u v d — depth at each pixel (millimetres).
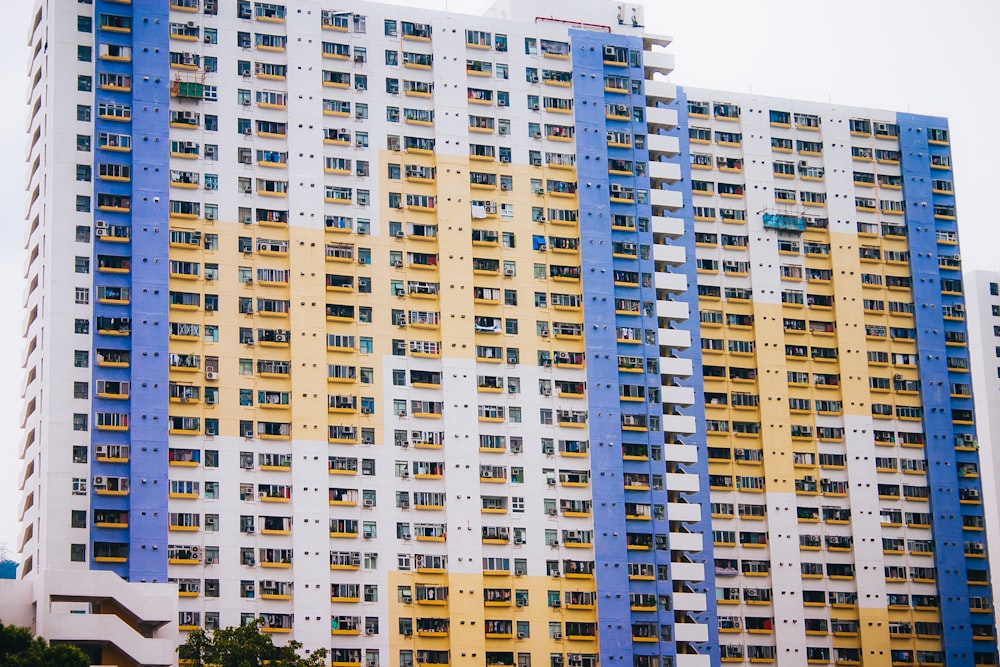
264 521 155250
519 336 167375
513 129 172250
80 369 153000
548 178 172375
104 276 155625
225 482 155000
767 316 181125
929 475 181875
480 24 173625
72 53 159375
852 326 183500
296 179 163625
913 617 177625
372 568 157375
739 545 174875
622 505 166125
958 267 188750
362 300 163250
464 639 158250
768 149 185375
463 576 159750
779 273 182500
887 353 184125
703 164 182750
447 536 160250
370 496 158875
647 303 172625
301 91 165750
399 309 164250
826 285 184000
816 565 176500
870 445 181000
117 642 132875
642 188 175750
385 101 168500
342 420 159750
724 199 182625
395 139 168000
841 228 185875
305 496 156875
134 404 153375
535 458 164875
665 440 172000
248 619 152750
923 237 188250
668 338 172375
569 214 172125
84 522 149875
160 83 160875
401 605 157375
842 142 188125
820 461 179250
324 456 158250
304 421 158500
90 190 157000
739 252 182000
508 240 169500
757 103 186250
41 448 152250
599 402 168250
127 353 154750
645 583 165250
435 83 170500
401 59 170000
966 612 179000
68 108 158125
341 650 154875
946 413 184125
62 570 134250
